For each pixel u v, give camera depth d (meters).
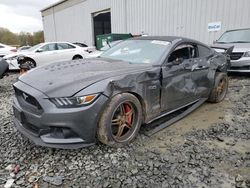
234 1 9.80
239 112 4.50
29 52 10.36
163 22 13.07
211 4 10.63
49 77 3.00
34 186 2.40
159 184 2.42
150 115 3.41
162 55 3.61
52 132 2.72
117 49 4.25
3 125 3.85
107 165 2.73
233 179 2.51
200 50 4.45
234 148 3.14
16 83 3.14
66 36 24.64
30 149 3.07
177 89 3.77
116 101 2.88
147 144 3.22
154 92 3.37
